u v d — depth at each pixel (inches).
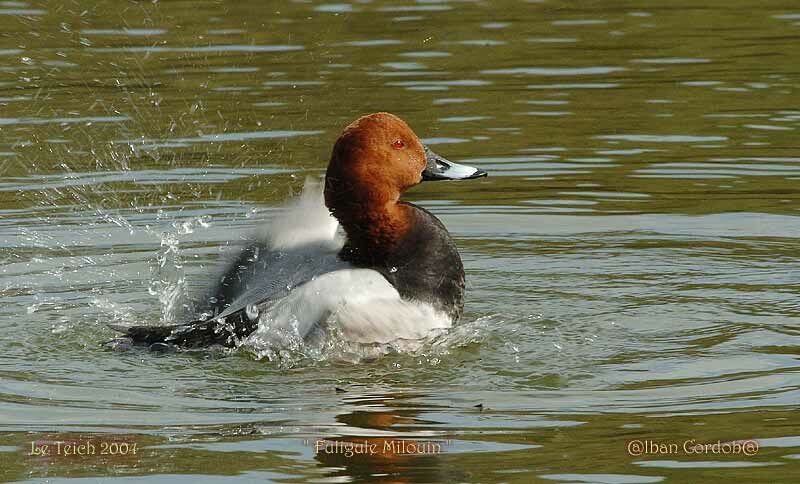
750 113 543.2
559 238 429.7
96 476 249.0
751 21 690.8
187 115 541.6
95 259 414.0
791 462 246.1
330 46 641.6
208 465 252.8
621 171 486.0
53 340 341.4
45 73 590.9
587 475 243.0
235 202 460.8
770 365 306.2
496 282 388.2
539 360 319.0
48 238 432.5
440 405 287.4
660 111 547.8
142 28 666.8
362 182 345.1
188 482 244.5
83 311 367.6
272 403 291.4
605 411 279.1
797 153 495.8
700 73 599.2
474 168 361.7
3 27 660.7
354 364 322.7
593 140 516.4
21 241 428.8
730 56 624.7
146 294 384.2
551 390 295.7
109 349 334.3
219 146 511.5
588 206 457.7
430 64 613.6
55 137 518.9
